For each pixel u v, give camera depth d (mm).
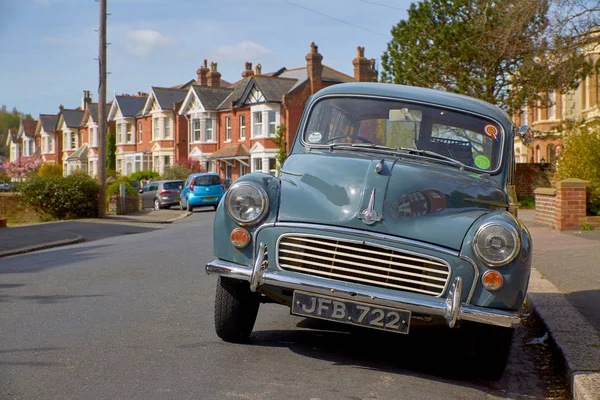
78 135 79750
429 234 4957
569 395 5109
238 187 5293
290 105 50812
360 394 4684
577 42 18453
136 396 4430
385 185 5250
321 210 5160
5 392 4484
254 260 5172
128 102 68500
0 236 17672
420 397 4730
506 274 4848
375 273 4941
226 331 5801
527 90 28047
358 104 6516
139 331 6312
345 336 6535
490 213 5137
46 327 6477
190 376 4891
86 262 11898
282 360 5430
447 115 6359
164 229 21000
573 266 10469
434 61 29609
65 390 4543
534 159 40531
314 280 4961
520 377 5664
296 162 5918
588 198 16641
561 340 6031
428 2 29797
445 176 5590
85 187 25875
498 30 20531
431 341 6594
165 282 9398
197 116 57781
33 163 70875
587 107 32219
